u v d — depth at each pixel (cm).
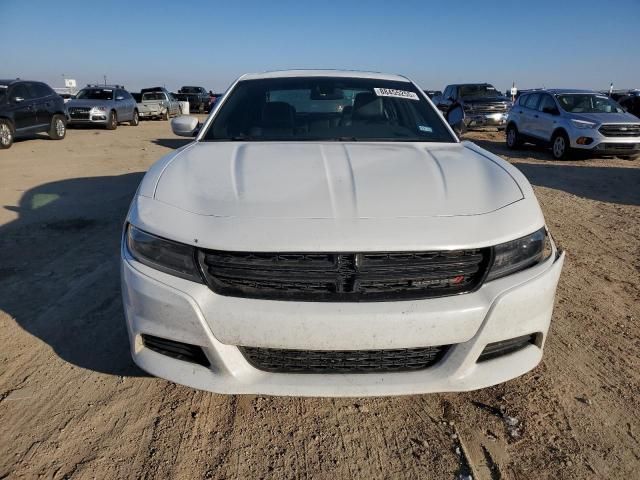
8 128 1138
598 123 1066
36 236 471
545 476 199
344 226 194
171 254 198
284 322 187
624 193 750
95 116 1733
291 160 252
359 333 188
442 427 226
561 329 311
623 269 418
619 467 203
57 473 196
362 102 337
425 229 196
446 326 193
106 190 679
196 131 349
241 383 198
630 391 250
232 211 203
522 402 242
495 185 232
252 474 199
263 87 350
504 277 203
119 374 258
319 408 239
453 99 1839
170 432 220
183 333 195
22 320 309
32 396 240
